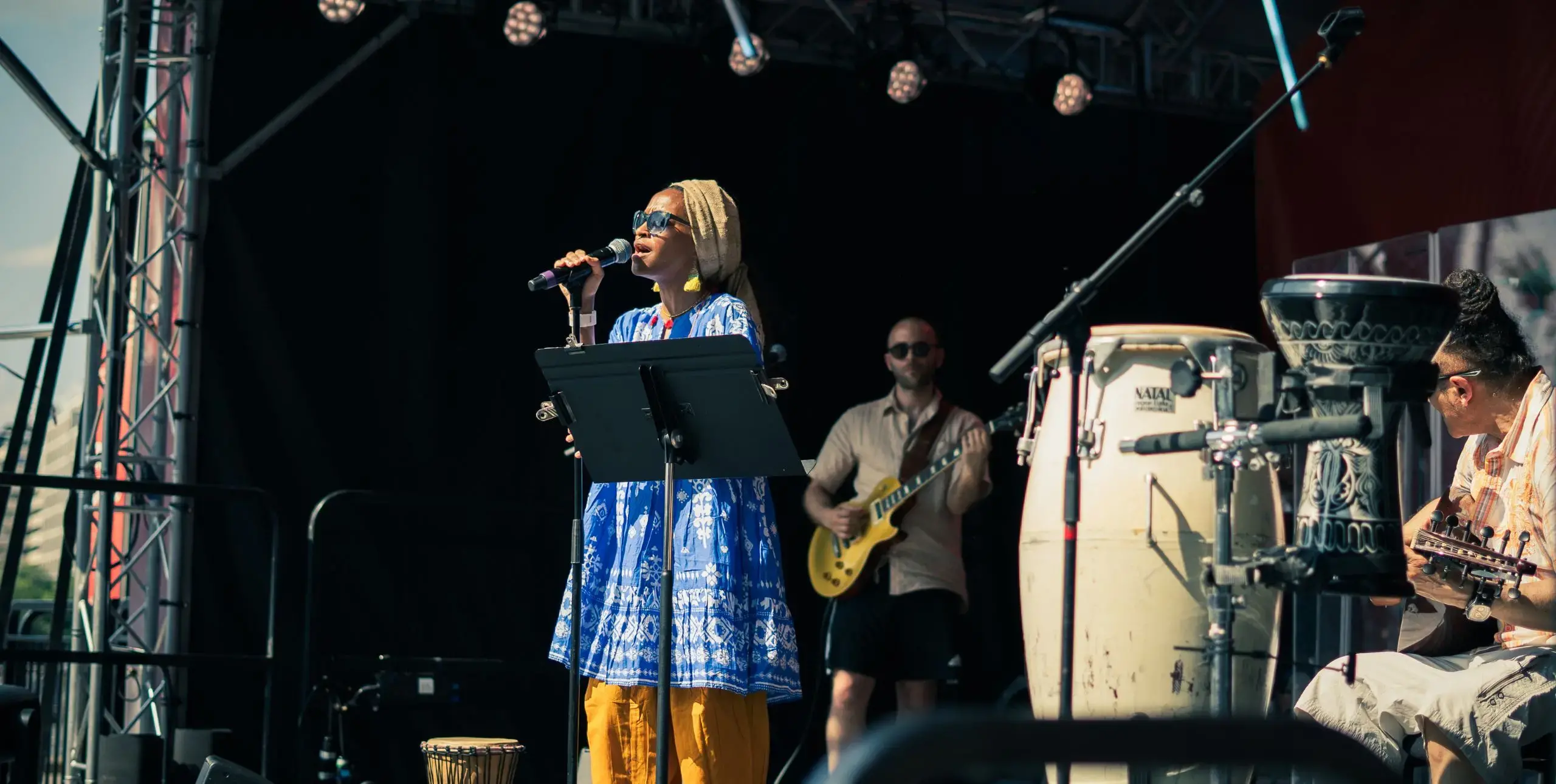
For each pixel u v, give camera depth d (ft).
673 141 26.27
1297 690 17.87
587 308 12.09
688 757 11.59
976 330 28.02
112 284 21.45
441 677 21.34
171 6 22.61
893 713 26.53
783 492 26.61
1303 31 26.48
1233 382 10.22
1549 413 12.03
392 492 22.00
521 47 25.35
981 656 27.30
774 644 11.69
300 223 23.89
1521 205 21.25
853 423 22.22
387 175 24.49
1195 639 12.17
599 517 12.24
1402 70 23.30
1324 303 9.62
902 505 20.85
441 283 24.62
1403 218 23.24
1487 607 11.46
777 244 26.94
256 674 22.89
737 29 22.63
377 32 24.44
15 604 22.15
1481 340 12.41
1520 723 11.64
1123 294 28.91
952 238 27.99
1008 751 2.82
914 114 27.84
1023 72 28.27
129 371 22.53
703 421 10.53
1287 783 11.75
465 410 24.62
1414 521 13.17
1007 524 27.73
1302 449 10.52
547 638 24.80
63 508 22.33
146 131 22.85
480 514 24.62
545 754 24.73
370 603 23.81
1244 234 29.50
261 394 23.43
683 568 11.54
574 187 25.58
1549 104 20.93
